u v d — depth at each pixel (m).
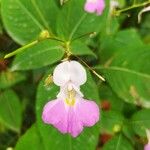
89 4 0.11
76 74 0.10
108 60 0.11
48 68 0.11
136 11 0.12
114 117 0.11
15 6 0.11
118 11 0.12
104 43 0.11
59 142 0.10
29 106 0.12
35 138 0.11
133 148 0.11
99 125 0.10
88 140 0.10
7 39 0.11
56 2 0.11
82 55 0.11
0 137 0.13
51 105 0.10
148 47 0.11
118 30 0.12
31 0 0.11
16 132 0.13
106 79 0.11
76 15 0.11
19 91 0.12
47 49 0.10
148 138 0.11
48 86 0.10
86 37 0.11
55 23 0.11
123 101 0.12
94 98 0.10
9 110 0.12
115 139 0.11
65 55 0.10
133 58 0.11
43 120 0.10
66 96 0.10
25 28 0.11
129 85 0.11
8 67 0.11
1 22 0.11
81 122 0.10
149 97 0.11
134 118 0.11
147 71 0.11
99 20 0.11
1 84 0.12
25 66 0.10
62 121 0.10
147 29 0.14
